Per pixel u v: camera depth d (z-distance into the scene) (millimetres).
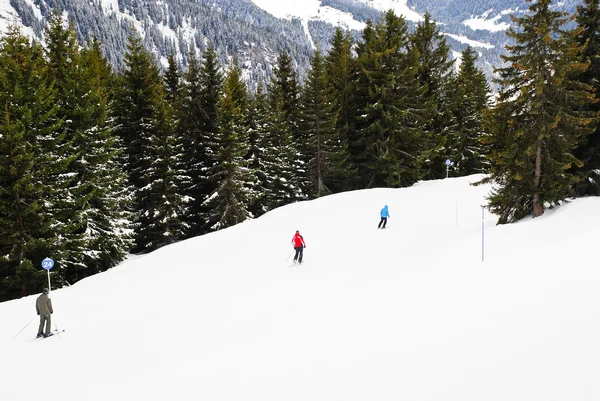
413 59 36469
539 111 17500
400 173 35562
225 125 30875
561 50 16812
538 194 18188
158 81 39156
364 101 37938
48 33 26484
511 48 17844
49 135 21938
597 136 18938
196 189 35312
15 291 21172
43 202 20422
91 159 24281
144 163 31328
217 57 34531
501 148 19875
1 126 18688
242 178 32219
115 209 26250
